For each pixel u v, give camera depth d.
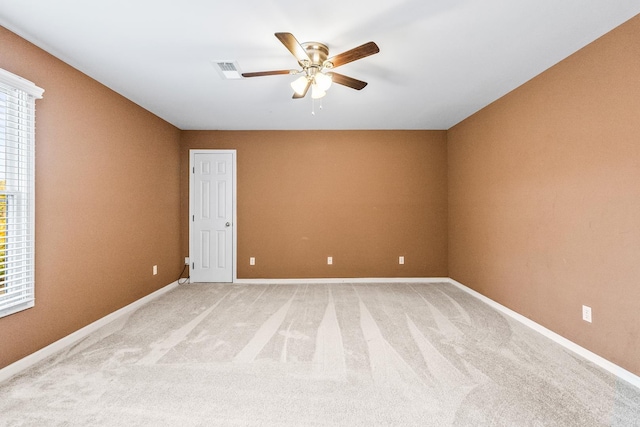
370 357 2.35
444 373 2.12
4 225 2.06
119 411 1.73
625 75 2.06
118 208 3.28
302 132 4.74
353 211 4.76
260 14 1.98
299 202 4.77
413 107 3.76
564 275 2.56
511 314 3.24
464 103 3.62
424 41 2.30
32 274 2.25
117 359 2.32
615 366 2.12
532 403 1.79
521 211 3.09
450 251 4.69
